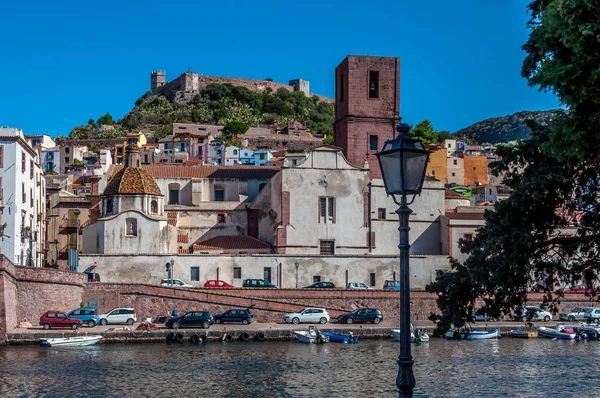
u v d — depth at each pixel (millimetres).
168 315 87000
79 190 156125
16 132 95625
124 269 94125
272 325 86438
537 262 33438
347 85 110000
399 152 23578
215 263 95750
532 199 30828
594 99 24328
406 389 22891
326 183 102875
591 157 25812
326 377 60375
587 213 32281
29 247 100688
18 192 95562
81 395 53750
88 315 82688
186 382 58312
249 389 55969
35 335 76188
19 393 54188
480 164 186125
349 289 92250
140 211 99000
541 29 25625
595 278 34250
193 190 111438
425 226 106000
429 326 87875
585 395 53844
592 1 23484
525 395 53719
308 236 101750
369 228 103312
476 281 31828
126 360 67625
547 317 95500
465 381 58781
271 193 108312
